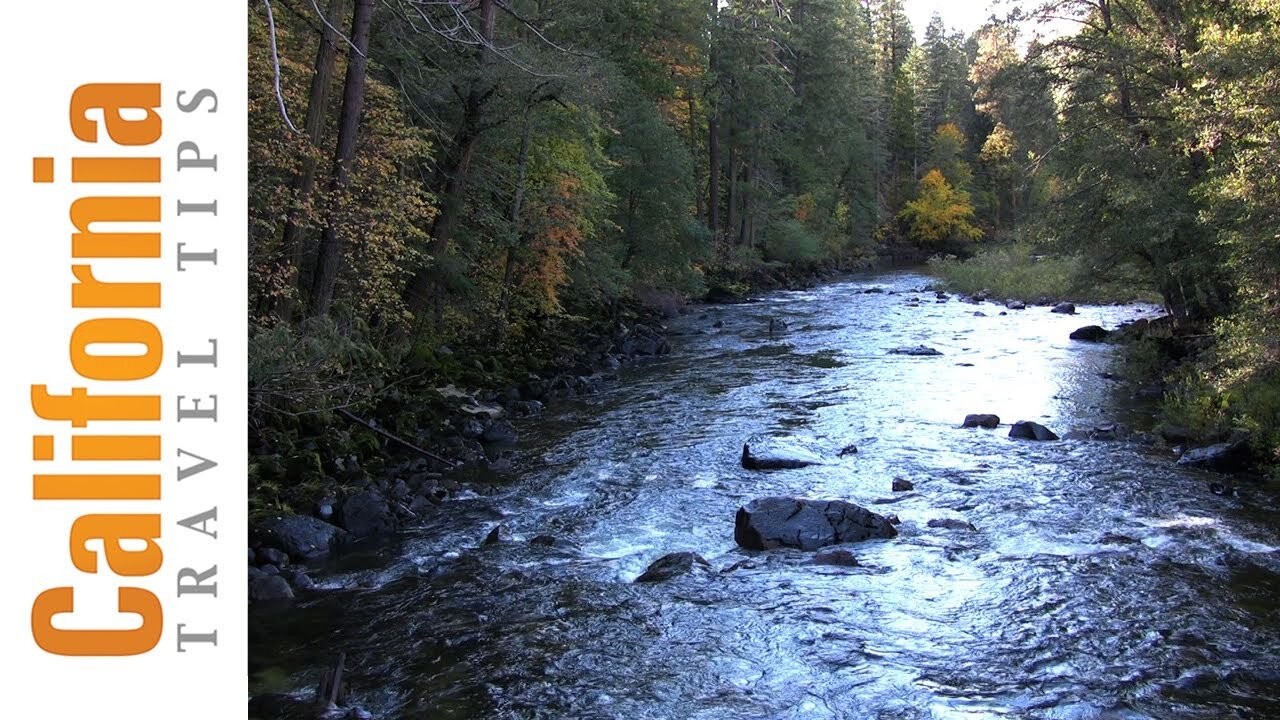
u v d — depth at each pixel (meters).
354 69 12.26
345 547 8.94
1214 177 13.98
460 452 12.38
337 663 5.94
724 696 5.81
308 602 7.52
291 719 5.50
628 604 7.38
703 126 43.88
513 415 15.25
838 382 17.88
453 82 16.64
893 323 27.61
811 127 48.84
